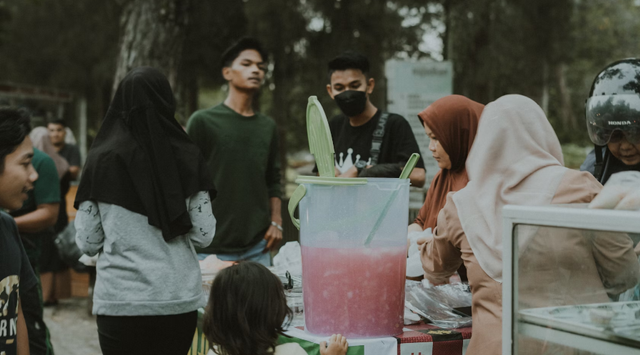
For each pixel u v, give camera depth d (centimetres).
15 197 220
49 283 671
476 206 201
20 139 217
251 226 398
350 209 205
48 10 1550
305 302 216
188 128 397
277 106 1385
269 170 425
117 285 240
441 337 216
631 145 220
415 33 1348
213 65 1237
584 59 2108
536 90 1215
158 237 244
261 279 211
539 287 162
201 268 308
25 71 1664
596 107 222
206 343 270
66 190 665
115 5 1486
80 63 1609
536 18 1087
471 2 1066
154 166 245
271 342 208
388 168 314
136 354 247
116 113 253
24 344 233
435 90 760
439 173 289
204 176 254
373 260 205
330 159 213
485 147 203
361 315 206
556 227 153
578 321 153
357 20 1167
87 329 588
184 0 620
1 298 205
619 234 146
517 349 163
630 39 2320
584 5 1565
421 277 272
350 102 367
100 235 246
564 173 195
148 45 606
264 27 1216
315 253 209
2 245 207
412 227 300
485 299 199
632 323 146
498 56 1087
